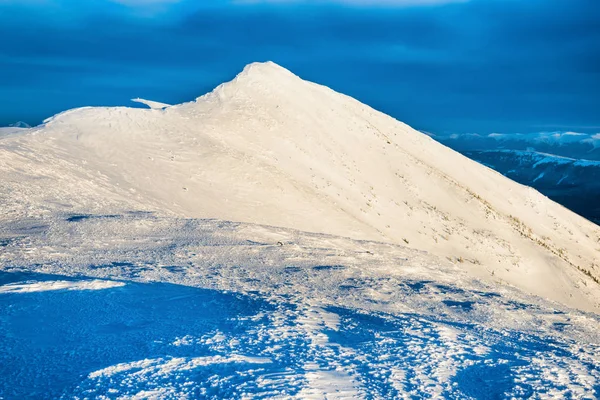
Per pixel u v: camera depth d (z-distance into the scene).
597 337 14.09
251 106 66.12
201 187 38.06
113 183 33.69
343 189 51.41
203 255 20.28
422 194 61.06
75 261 17.55
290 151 55.97
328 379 7.45
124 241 21.58
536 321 15.22
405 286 18.48
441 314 14.53
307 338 9.70
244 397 6.59
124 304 11.97
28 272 15.20
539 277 48.62
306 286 16.73
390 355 8.95
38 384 6.99
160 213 29.25
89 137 43.28
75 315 10.77
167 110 59.19
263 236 25.41
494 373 8.38
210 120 56.81
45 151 36.28
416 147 81.50
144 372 7.41
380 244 29.56
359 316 12.38
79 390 6.73
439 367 8.46
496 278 44.09
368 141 71.50
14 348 8.52
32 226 22.44
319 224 38.47
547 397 7.43
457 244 49.28
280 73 81.69
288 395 6.71
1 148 33.56
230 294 13.76
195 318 10.99
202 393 6.70
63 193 28.92
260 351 8.66
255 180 42.38
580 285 49.50
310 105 74.50
